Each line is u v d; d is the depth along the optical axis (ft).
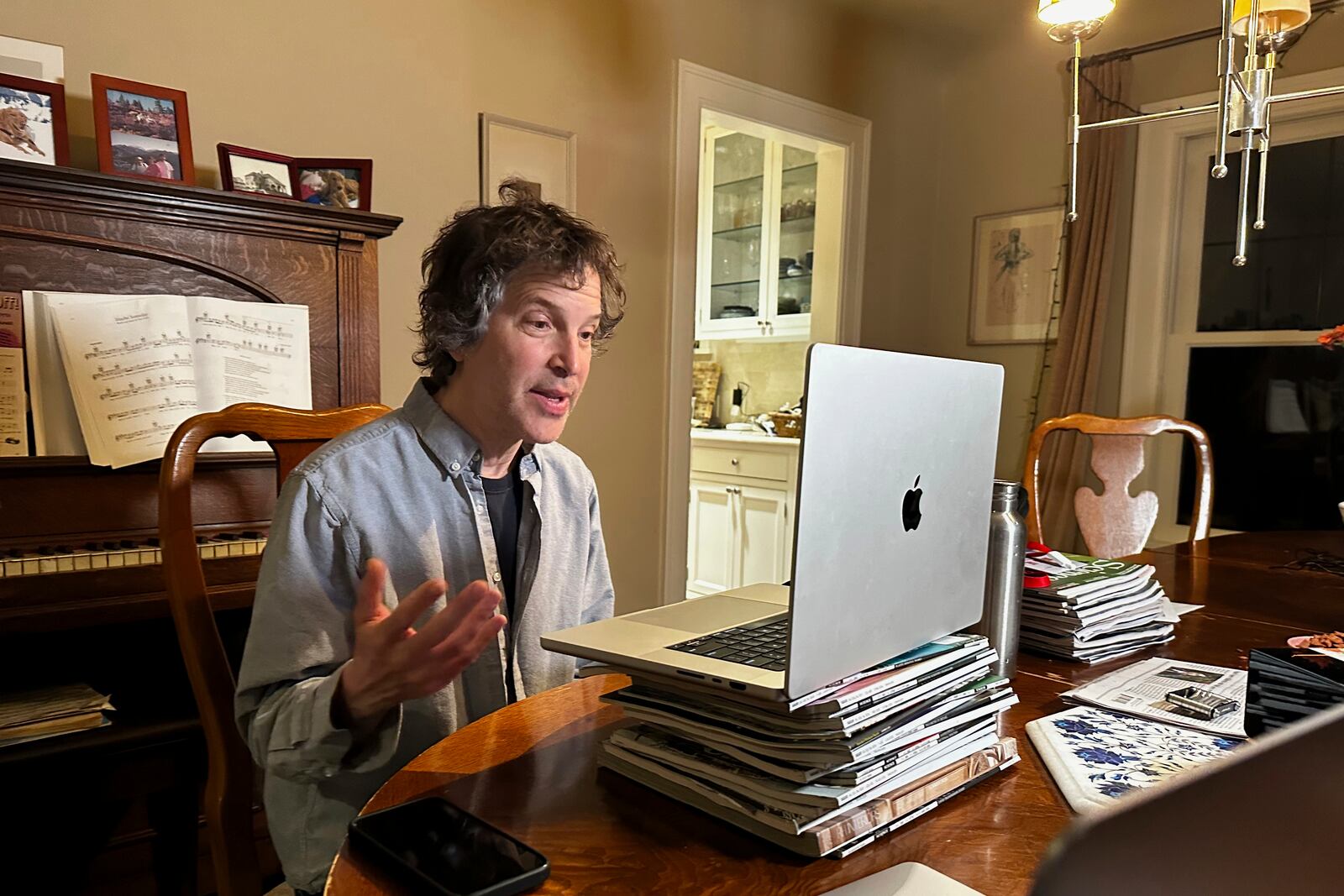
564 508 4.05
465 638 2.41
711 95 10.39
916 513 2.47
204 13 6.84
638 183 9.90
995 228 12.61
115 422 5.28
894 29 12.03
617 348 9.91
